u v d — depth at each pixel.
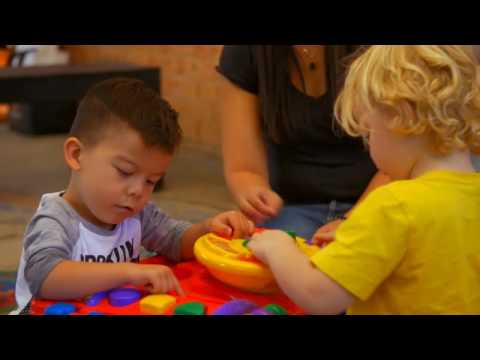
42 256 0.95
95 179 1.00
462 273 0.84
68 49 4.29
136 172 0.99
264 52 1.41
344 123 0.94
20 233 2.17
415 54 0.86
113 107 0.99
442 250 0.82
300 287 0.83
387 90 0.85
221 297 0.96
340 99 1.01
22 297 1.02
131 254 1.11
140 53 3.81
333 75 1.38
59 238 0.98
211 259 0.96
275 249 0.89
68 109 3.96
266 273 0.92
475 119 0.86
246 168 1.43
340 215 1.43
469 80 0.86
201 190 2.80
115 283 0.92
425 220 0.82
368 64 0.90
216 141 3.48
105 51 4.07
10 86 2.62
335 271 0.82
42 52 4.18
